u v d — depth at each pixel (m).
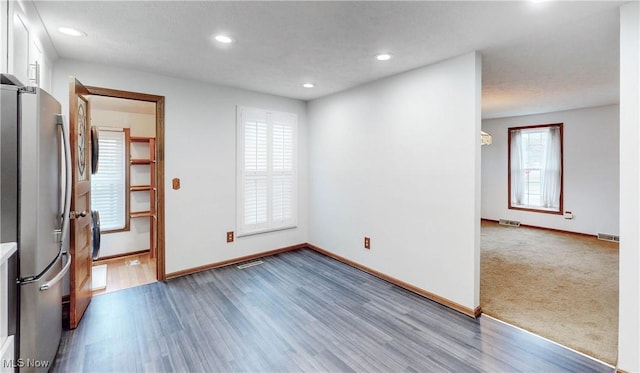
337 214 4.26
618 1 1.85
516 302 2.97
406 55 2.76
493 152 6.94
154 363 2.07
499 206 6.89
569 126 5.83
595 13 2.01
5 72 1.62
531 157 6.39
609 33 2.32
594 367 2.02
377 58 2.85
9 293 1.66
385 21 2.14
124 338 2.35
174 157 3.55
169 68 3.18
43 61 2.47
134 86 3.24
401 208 3.35
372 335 2.41
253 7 1.96
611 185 5.40
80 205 2.58
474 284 2.70
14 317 1.69
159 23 2.19
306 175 4.83
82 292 2.67
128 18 2.11
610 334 2.41
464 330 2.48
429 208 3.06
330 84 3.76
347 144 4.04
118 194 4.43
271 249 4.49
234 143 4.03
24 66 1.93
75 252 2.46
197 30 2.29
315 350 2.22
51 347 1.99
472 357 2.14
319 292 3.21
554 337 2.37
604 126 5.44
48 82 2.70
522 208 6.52
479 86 2.70
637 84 1.83
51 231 1.92
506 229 6.28
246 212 4.17
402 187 3.33
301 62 2.97
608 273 3.77
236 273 3.74
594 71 3.29
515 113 6.15
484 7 1.95
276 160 4.45
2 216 1.67
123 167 4.45
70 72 2.93
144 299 3.02
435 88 2.97
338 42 2.50
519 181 6.55
